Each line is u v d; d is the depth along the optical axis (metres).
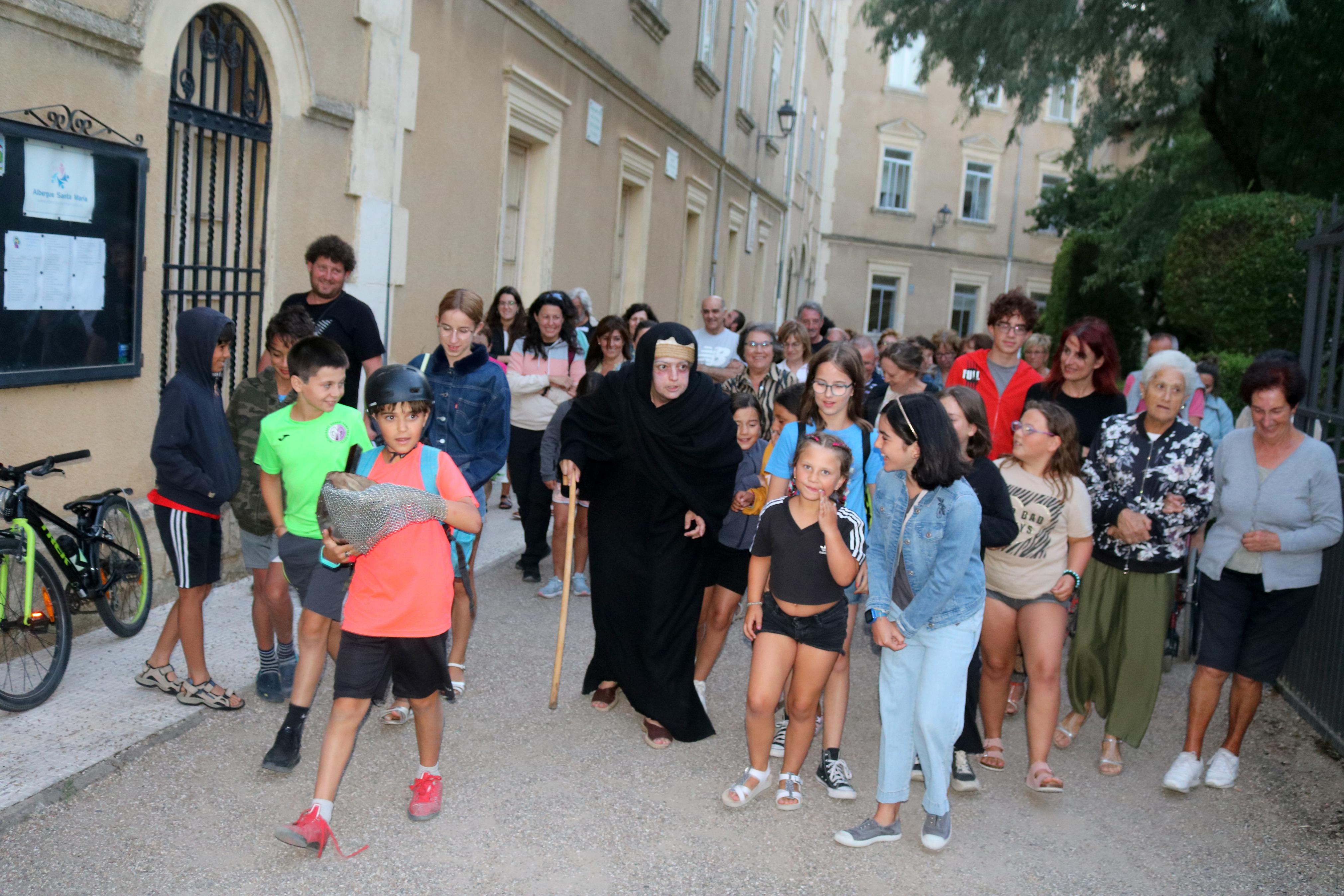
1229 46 13.13
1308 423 6.24
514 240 10.55
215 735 4.36
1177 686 5.99
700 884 3.53
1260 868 3.85
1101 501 4.68
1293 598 4.46
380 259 7.67
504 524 8.79
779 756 4.66
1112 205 19.58
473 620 5.04
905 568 3.81
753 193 21.80
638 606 4.69
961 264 33.81
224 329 4.32
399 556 3.56
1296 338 11.57
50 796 3.72
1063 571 4.41
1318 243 6.18
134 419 5.66
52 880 3.28
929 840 3.83
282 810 3.81
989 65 13.70
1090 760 4.87
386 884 3.39
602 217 12.40
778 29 22.66
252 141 6.32
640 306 8.73
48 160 4.85
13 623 4.39
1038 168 34.22
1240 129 14.60
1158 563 4.57
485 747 4.50
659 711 4.58
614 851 3.71
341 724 3.57
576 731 4.76
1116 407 5.51
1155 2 12.59
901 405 3.68
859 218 32.47
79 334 5.14
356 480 3.55
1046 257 34.88
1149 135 15.35
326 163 7.02
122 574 5.25
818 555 3.94
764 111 22.08
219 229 6.41
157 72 5.49
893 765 3.87
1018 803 4.35
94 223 5.16
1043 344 8.83
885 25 14.73
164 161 5.62
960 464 3.64
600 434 4.77
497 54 9.23
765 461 5.43
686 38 15.17
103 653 5.12
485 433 5.32
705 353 9.23
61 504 5.18
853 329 32.91
